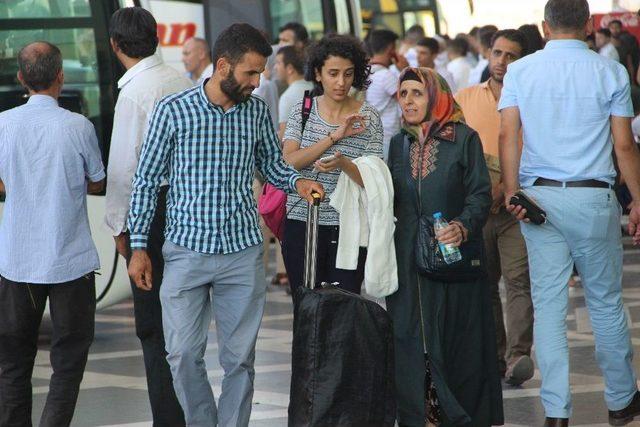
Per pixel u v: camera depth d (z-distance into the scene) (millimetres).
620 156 22359
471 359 22109
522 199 22203
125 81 22625
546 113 22297
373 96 40438
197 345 20953
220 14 55844
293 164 23062
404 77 22000
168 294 20797
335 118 23734
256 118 20781
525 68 22531
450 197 21781
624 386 23172
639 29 80750
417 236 21781
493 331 22344
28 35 33688
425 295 21781
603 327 22875
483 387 22234
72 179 21797
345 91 23547
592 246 22375
